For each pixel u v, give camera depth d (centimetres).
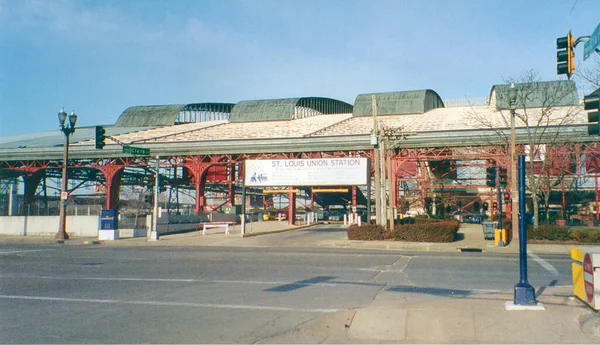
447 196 5809
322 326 905
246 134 6431
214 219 5316
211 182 6488
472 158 5006
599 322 830
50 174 7138
